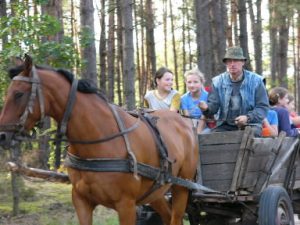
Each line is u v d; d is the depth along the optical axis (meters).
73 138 5.51
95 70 10.31
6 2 9.70
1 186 9.22
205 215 7.09
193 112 7.65
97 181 5.48
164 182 5.92
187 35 30.00
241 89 7.00
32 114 5.30
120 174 5.51
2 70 7.86
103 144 5.51
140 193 5.77
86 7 10.30
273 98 8.44
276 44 25.58
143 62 27.27
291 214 6.61
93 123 5.52
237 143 6.58
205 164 6.70
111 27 20.70
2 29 7.97
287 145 6.98
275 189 6.46
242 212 6.84
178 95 7.50
